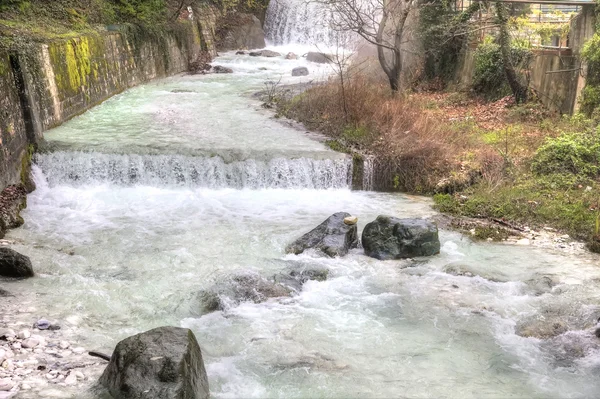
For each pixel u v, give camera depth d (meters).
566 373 7.12
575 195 12.55
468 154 14.46
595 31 15.85
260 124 17.55
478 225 11.85
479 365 7.27
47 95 15.99
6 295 8.63
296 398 6.54
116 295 8.89
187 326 8.04
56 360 6.90
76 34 19.23
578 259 10.38
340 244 10.53
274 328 8.02
